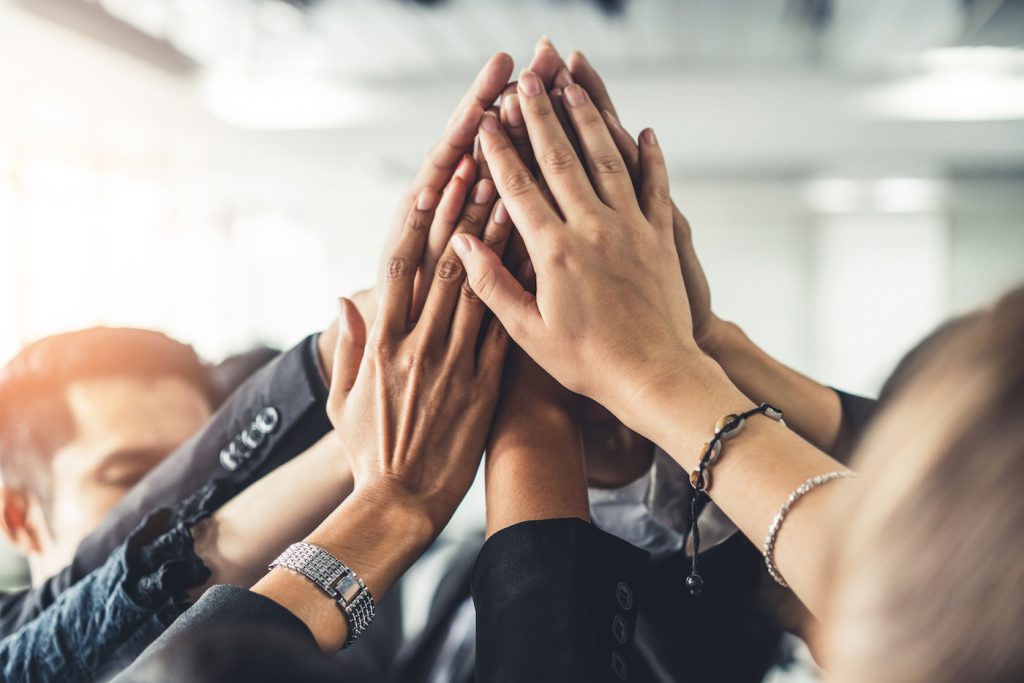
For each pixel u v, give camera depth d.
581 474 0.77
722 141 5.79
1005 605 0.34
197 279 7.17
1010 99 5.36
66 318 5.41
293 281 8.75
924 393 0.39
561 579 0.64
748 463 0.58
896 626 0.36
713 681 0.88
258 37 4.86
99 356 1.04
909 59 5.30
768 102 5.52
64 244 5.40
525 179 0.76
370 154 6.06
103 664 0.78
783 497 0.54
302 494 0.82
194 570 0.78
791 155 6.28
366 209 8.40
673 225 0.83
